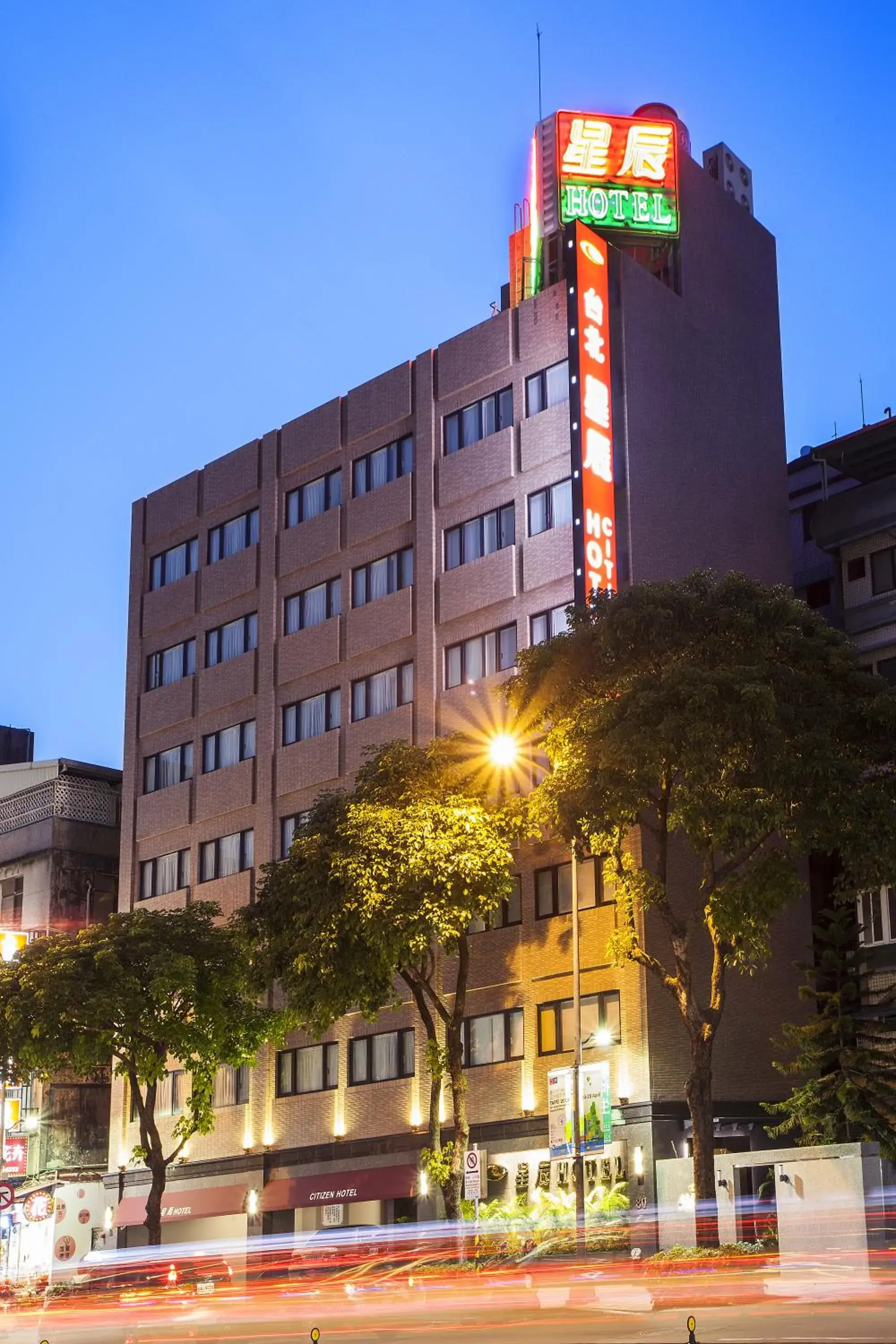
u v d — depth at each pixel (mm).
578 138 59312
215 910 57781
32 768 78625
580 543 52750
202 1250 62656
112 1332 35875
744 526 58250
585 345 54375
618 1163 50250
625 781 38219
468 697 57906
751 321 61219
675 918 43594
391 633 61625
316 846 46438
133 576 75750
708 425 57938
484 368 60156
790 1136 51469
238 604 69625
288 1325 35844
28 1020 53188
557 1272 41031
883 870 38906
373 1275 44844
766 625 41062
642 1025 50312
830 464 59281
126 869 72312
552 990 53531
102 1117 73938
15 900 76875
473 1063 55906
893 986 50344
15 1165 70625
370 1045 60062
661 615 40438
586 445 53500
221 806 67938
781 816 37688
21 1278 61688
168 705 72000
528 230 66375
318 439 67250
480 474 59344
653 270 59688
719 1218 39531
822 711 39344
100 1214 70875
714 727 38219
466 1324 33375
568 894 53812
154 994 52781
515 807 47875
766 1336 26000
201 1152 66125
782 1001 53438
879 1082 47156
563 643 41812
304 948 46125
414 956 45906
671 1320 30031
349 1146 59688
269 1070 63875
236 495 70812
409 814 46219
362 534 64062
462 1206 46344
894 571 55500
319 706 64562
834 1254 36250
